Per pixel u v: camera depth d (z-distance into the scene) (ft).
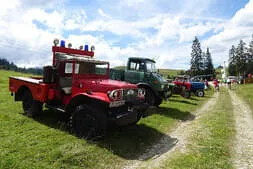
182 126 24.44
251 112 35.50
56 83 19.84
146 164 13.71
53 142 15.10
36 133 16.74
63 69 19.67
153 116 27.17
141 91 19.92
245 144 18.44
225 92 80.07
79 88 18.26
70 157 12.85
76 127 16.96
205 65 212.02
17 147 13.76
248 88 88.89
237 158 15.23
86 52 22.75
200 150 16.29
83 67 19.48
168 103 40.75
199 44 188.14
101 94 16.51
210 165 13.48
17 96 22.88
